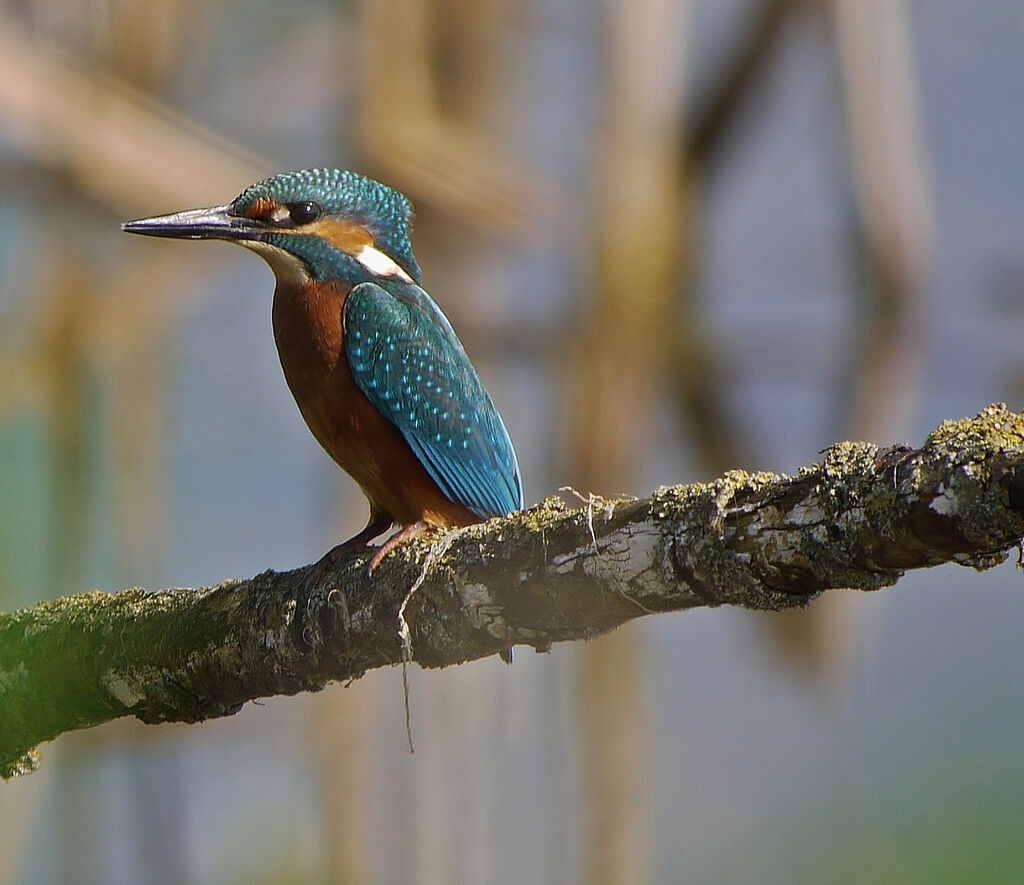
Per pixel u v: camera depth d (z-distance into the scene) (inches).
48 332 494.3
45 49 464.8
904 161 488.1
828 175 500.1
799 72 497.0
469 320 475.2
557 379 463.8
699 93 476.7
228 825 529.3
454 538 301.6
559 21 496.7
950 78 724.0
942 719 738.2
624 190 462.9
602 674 447.8
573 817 444.8
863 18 478.9
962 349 556.1
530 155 490.6
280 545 620.4
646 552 267.1
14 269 520.1
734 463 490.9
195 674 339.0
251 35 501.4
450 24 474.6
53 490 484.7
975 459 227.6
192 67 494.9
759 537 251.8
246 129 502.6
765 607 261.9
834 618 476.7
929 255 506.3
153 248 506.0
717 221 488.4
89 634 345.7
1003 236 693.9
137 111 472.4
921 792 712.4
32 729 355.9
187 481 618.8
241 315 637.9
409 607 306.2
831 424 500.4
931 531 231.9
